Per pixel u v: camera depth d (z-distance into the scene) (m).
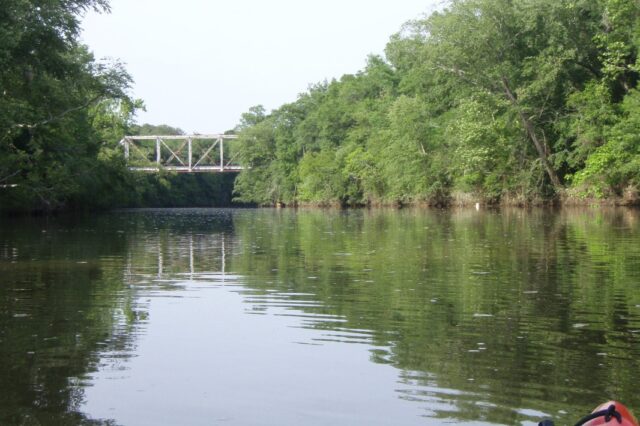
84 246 21.81
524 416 5.81
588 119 42.91
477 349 7.93
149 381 6.83
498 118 47.66
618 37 41.97
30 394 6.47
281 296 11.57
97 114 60.09
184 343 8.29
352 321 9.46
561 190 46.34
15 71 29.69
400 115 58.66
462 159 50.53
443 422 5.71
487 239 22.22
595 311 10.00
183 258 17.97
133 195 69.38
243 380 6.84
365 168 71.19
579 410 5.95
